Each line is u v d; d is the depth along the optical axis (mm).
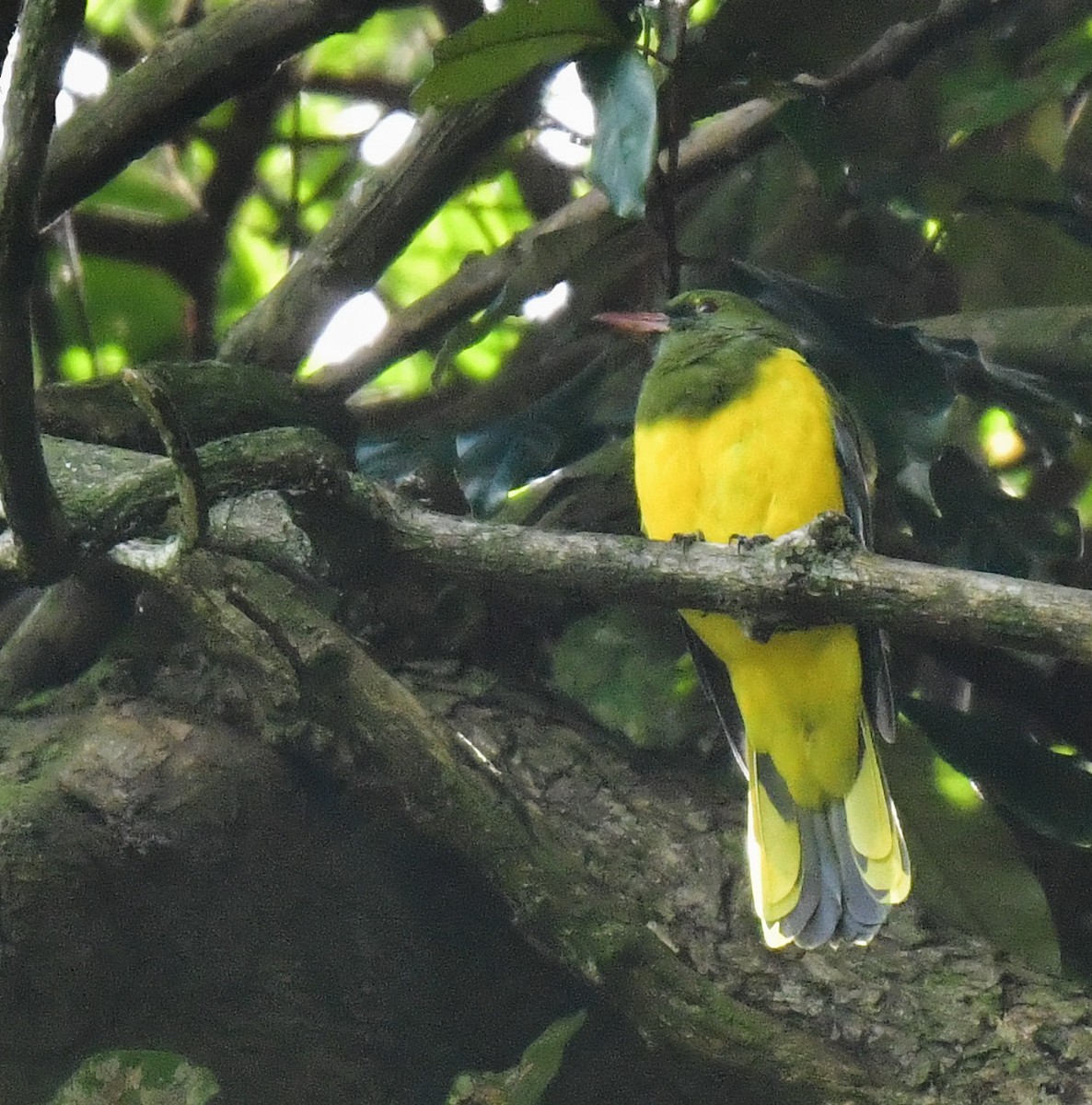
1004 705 9875
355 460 9047
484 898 7242
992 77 9039
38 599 9273
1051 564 9797
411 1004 7234
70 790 6914
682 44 7371
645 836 7672
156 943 6918
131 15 11078
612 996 6910
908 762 8266
